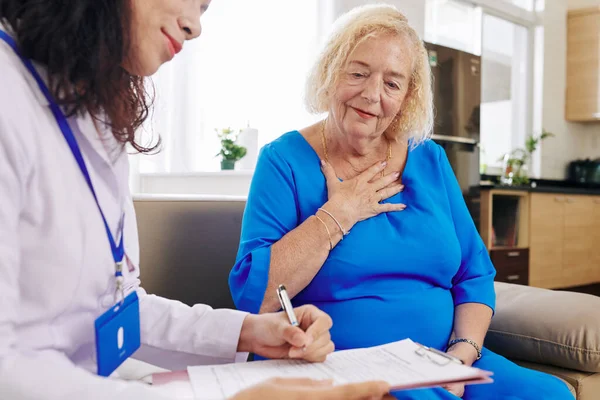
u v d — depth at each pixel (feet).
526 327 4.29
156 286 4.18
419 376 2.20
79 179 2.09
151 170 10.53
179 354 3.08
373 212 3.94
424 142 4.58
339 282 3.78
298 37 11.61
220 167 10.27
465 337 3.84
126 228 2.68
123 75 2.26
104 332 2.04
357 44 3.95
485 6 16.16
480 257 4.37
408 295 3.86
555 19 18.06
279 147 4.24
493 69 16.98
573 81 18.48
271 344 2.67
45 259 1.94
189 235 4.43
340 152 4.32
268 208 3.95
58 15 1.93
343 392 1.82
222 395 2.07
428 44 10.66
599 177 17.90
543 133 17.72
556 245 14.87
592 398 4.09
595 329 4.01
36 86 1.99
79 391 1.61
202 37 10.67
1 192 1.70
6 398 1.54
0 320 1.63
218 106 10.98
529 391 3.37
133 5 2.05
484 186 12.60
